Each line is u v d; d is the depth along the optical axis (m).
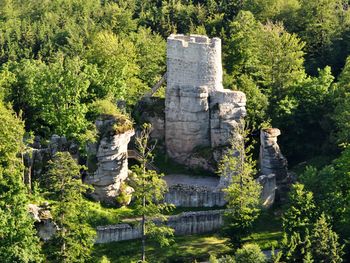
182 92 88.31
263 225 79.44
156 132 91.94
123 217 78.94
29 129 89.69
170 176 88.00
